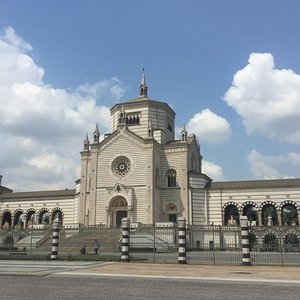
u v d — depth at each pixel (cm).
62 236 7238
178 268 3406
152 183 8188
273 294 1978
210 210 8200
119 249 6069
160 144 8831
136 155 8469
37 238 7275
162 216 8425
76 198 9138
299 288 2214
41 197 9494
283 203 7844
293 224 8288
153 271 3109
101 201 8462
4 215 9975
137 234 6688
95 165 8694
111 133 8912
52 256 4462
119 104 9694
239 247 6412
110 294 1931
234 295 1936
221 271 3152
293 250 5394
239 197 8106
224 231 7312
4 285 2253
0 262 4088
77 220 8881
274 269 3353
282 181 8088
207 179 8750
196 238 7562
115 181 8475
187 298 1833
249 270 3253
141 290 2083
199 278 2598
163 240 6375
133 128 9406
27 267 3409
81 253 5425
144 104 9500
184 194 8325
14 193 9975
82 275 2756
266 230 7188
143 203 8156
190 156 9062
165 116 9619
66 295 1889
